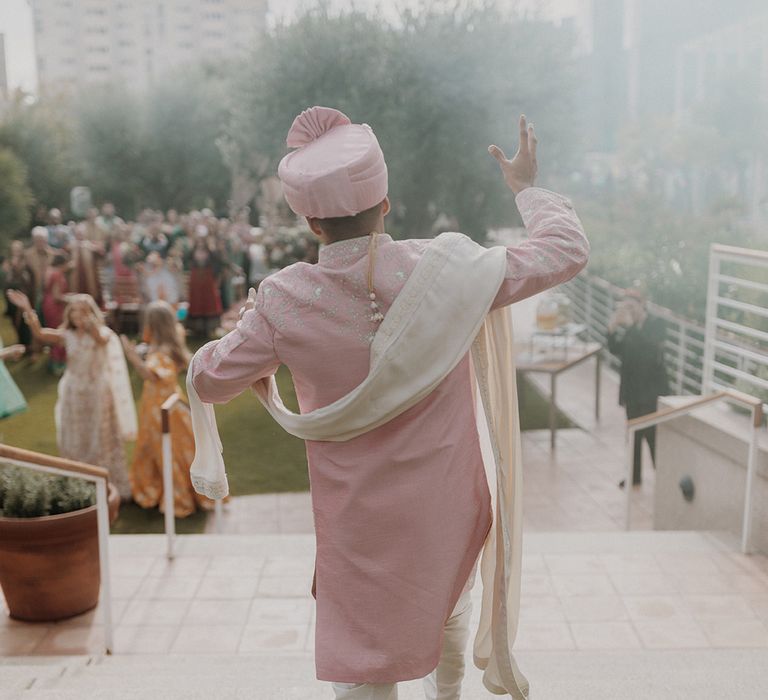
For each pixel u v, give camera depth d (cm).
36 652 395
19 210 2005
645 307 743
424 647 169
